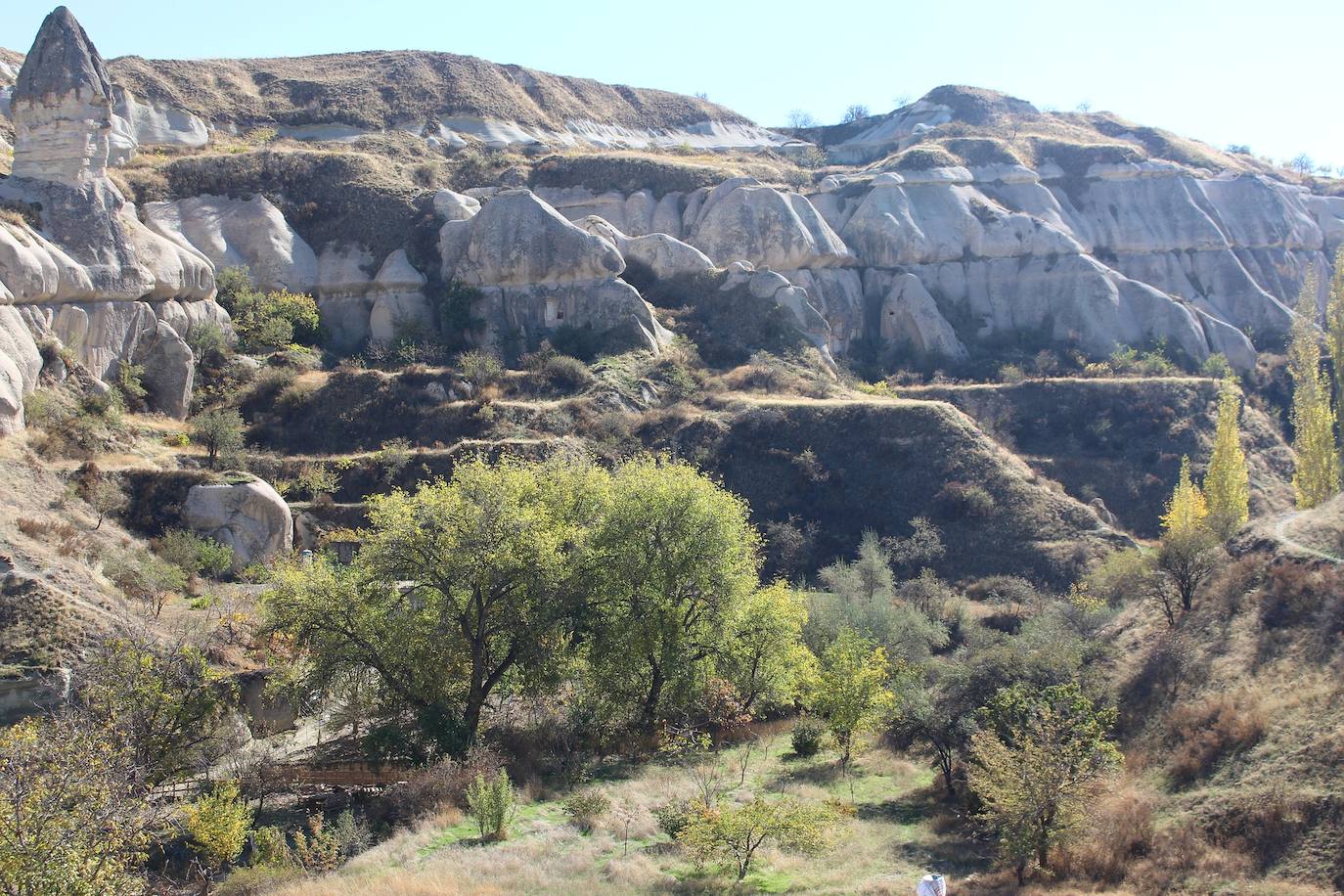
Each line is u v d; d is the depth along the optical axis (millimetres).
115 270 53406
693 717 34031
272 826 24656
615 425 56750
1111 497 59250
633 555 31656
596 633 31469
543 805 25531
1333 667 23109
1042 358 72625
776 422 57750
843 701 29609
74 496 42188
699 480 33750
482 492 30219
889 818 24719
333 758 28375
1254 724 22688
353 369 59531
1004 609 44812
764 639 34375
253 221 70750
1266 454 63312
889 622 39531
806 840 21094
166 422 53531
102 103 54594
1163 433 62688
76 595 32500
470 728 29281
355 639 29438
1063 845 20953
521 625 30297
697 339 67812
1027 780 20703
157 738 25641
